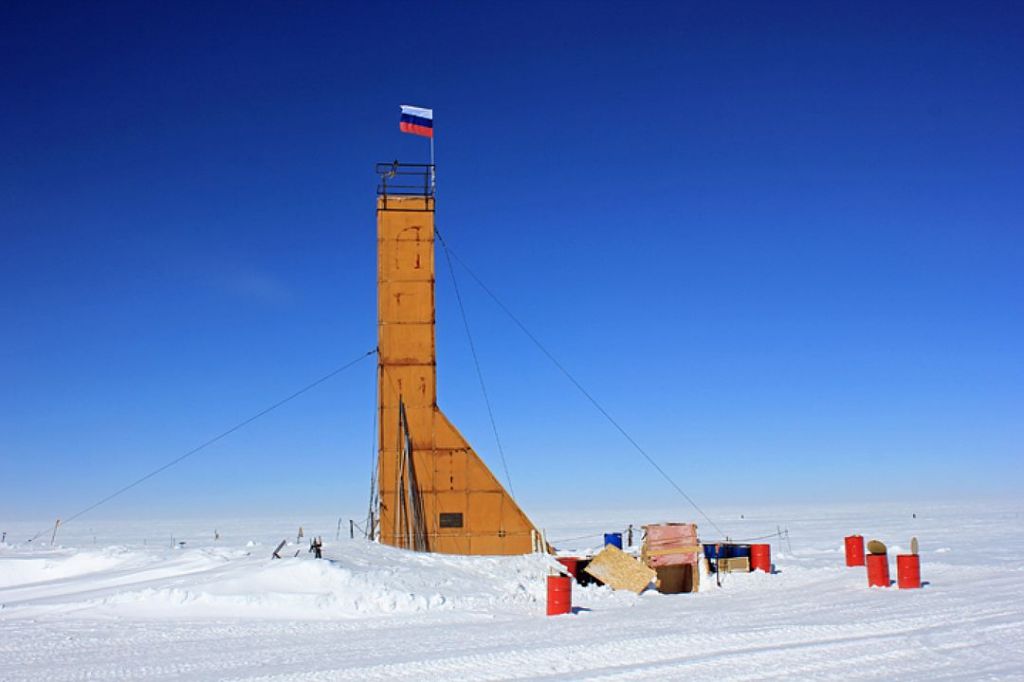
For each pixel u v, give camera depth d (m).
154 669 15.40
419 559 28.64
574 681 14.31
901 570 26.78
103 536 86.00
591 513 168.25
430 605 23.47
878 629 19.23
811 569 33.47
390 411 34.53
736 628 19.80
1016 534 60.41
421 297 35.50
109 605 22.12
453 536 33.75
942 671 14.92
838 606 23.39
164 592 22.53
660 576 28.88
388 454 34.22
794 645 17.42
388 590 23.72
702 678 14.55
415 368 34.97
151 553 31.86
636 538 74.12
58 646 17.56
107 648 17.38
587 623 21.08
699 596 27.14
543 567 29.50
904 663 15.62
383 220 35.81
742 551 33.28
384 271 35.56
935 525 79.75
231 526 118.19
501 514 34.09
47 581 28.55
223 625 20.14
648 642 17.89
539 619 21.92
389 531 33.47
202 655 16.66
